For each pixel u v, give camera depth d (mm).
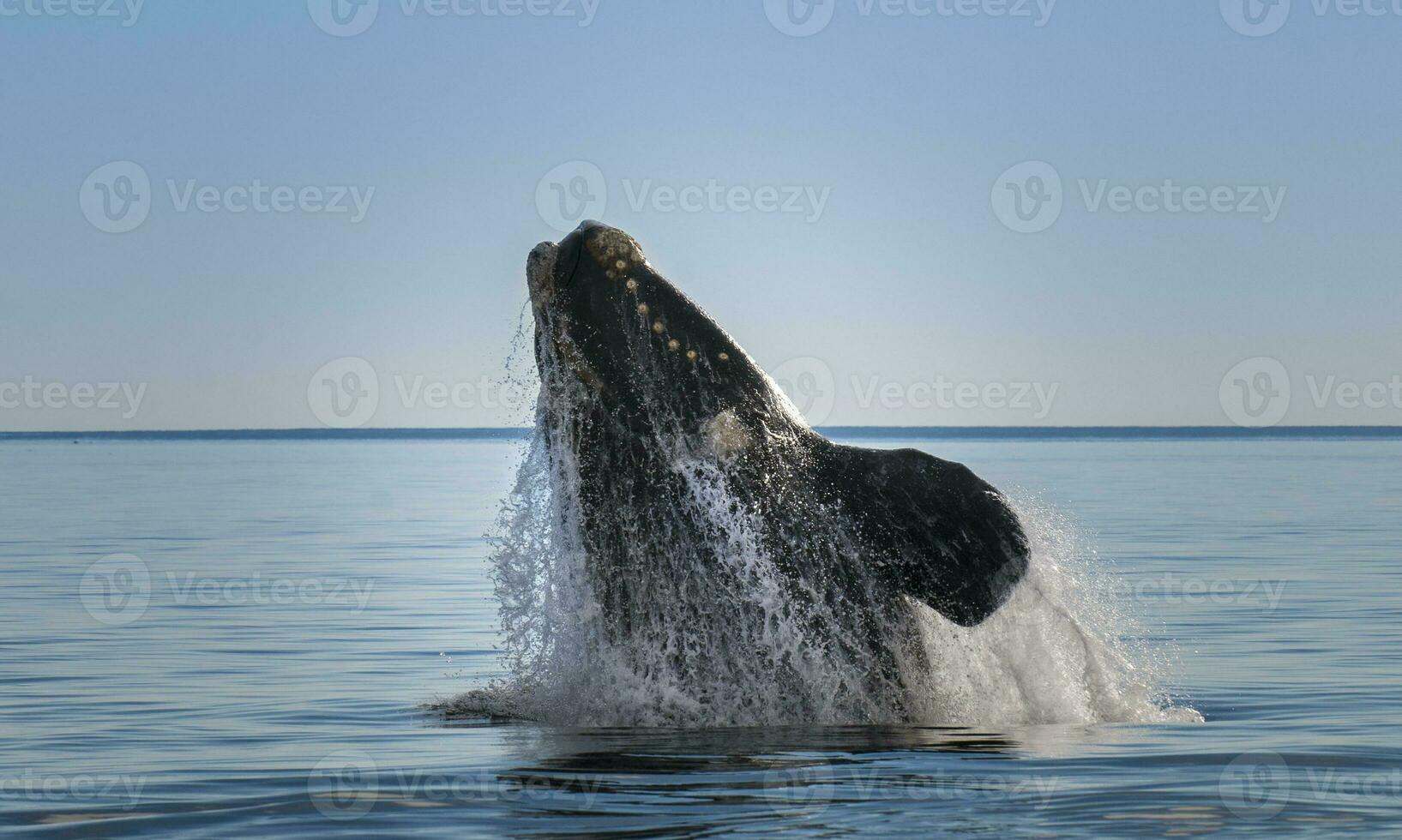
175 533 162500
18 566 121938
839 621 48594
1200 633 77250
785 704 49250
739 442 49219
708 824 34719
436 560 126500
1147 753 43375
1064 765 41594
